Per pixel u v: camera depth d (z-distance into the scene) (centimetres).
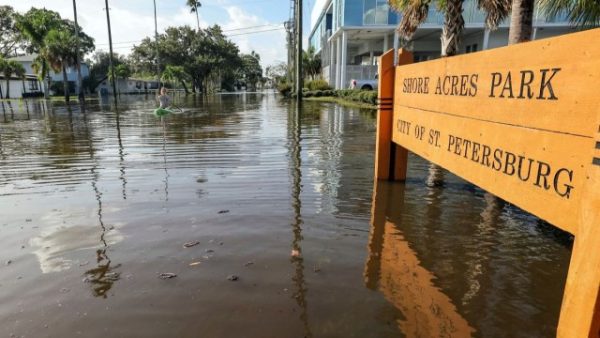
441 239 357
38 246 351
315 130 1163
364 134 1066
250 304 256
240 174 609
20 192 524
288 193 503
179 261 318
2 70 4400
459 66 352
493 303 258
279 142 936
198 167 664
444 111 385
